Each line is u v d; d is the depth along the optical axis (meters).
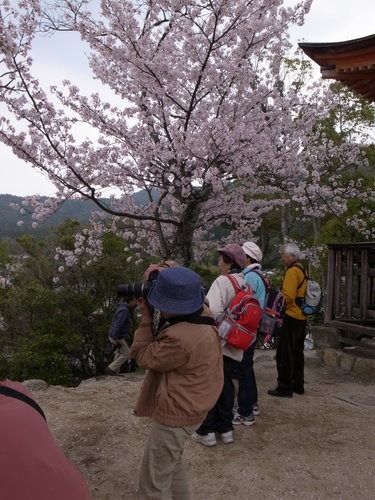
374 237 15.96
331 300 6.45
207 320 2.51
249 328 3.55
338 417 4.43
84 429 4.09
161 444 2.41
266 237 23.78
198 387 2.41
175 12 8.43
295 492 3.15
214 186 8.71
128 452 3.68
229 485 3.22
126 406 4.65
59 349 11.27
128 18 8.11
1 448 1.03
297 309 4.88
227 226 13.55
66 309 12.27
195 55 9.06
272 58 10.36
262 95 9.52
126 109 9.54
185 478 2.63
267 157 9.03
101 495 3.11
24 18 7.68
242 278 3.76
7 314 12.40
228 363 3.72
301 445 3.82
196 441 3.81
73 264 12.02
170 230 11.74
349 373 5.92
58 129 8.50
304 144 9.66
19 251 15.05
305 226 23.64
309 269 17.22
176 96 9.39
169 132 9.57
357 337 6.39
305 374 5.98
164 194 10.27
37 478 1.03
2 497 0.99
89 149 9.07
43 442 1.10
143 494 2.44
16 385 1.26
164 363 2.38
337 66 5.65
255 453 3.66
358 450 3.75
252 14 8.48
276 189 10.64
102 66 9.33
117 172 9.38
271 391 5.07
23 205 9.49
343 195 14.32
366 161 14.70
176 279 2.42
